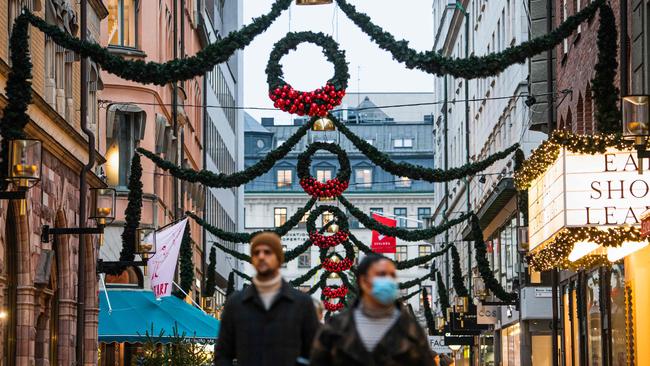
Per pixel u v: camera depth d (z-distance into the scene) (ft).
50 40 111.86
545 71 152.87
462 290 178.29
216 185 110.63
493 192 199.21
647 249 103.71
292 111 89.76
